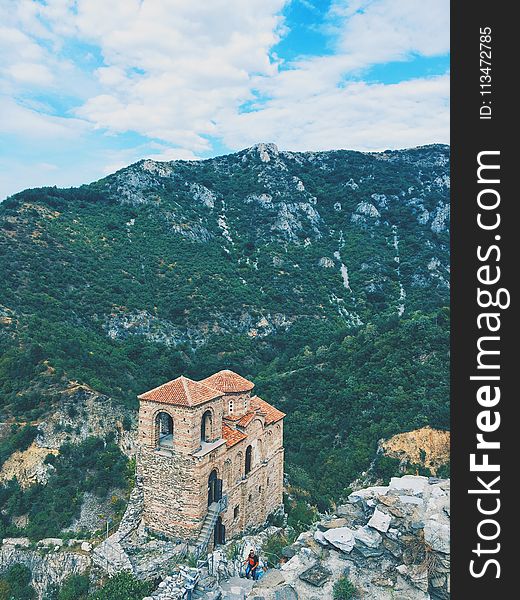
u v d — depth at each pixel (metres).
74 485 50.41
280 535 37.16
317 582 21.16
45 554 38.78
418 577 20.27
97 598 28.03
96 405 60.91
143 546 32.56
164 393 33.00
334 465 55.66
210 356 95.12
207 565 28.22
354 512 25.50
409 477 27.33
